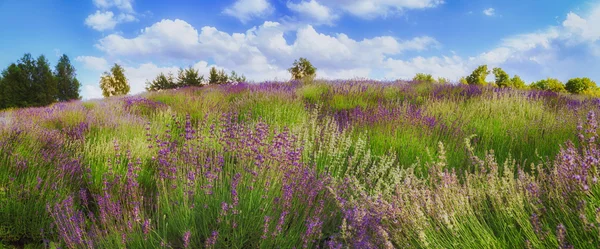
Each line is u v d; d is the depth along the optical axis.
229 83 15.94
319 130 6.28
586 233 2.32
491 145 5.71
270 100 9.10
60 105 11.74
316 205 3.59
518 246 2.46
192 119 8.24
